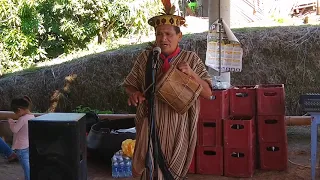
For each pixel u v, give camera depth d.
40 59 11.89
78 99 8.74
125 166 4.93
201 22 11.67
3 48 10.96
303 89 7.95
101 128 5.65
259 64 8.16
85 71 8.78
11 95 8.88
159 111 2.82
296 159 5.52
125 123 6.10
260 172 4.98
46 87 8.86
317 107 4.44
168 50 2.84
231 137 4.83
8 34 11.02
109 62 8.75
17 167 5.54
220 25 5.59
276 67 8.09
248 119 5.01
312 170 4.57
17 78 9.06
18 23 11.16
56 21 12.17
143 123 2.84
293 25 9.16
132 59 8.65
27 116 4.52
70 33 12.01
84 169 3.42
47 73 9.00
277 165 5.00
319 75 7.95
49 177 3.23
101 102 8.66
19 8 11.23
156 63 2.73
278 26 9.08
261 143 5.02
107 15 11.63
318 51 7.98
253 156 4.95
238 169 4.84
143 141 2.83
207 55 5.71
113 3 11.52
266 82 8.09
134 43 10.70
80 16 12.02
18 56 11.12
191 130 2.88
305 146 6.18
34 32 11.78
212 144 4.92
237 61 5.61
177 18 2.82
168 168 2.81
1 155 6.08
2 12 10.91
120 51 8.98
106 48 10.68
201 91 2.81
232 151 4.84
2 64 10.71
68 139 3.21
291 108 7.94
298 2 12.47
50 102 8.81
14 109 4.55
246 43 8.23
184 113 2.81
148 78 2.82
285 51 8.09
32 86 8.89
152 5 11.41
